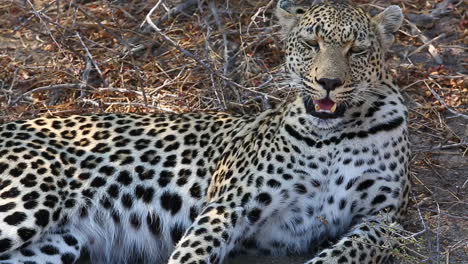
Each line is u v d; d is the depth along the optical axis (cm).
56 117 1088
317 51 1000
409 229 1078
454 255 1018
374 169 997
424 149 1277
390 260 985
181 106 1365
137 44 1509
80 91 1403
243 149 1028
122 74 1430
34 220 970
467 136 1317
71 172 1020
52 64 1466
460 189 1184
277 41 1468
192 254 943
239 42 1506
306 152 994
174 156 1048
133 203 1034
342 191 999
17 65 1470
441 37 1558
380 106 1003
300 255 1029
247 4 1585
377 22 1023
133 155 1044
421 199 1157
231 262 1017
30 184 985
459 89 1426
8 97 1392
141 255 1044
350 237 959
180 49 1341
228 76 1400
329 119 972
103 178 1028
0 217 959
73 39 1508
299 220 1009
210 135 1064
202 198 1032
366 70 992
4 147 1015
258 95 1367
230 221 973
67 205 1006
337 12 1003
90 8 1595
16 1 1527
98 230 1025
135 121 1084
